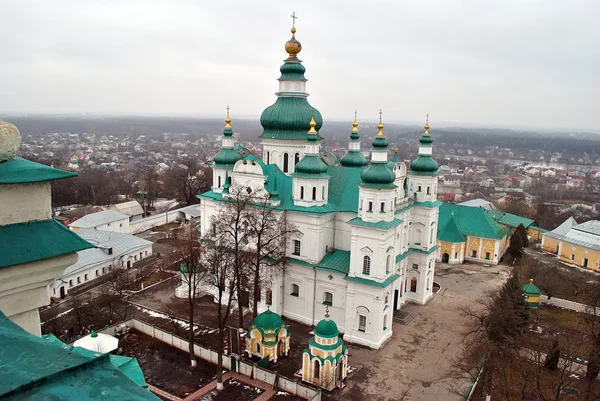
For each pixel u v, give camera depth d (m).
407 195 75.75
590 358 47.44
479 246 104.38
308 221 66.62
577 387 52.59
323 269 65.69
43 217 10.57
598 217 172.25
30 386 5.80
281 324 58.56
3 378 5.84
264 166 69.19
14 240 9.85
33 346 7.07
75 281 83.12
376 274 61.09
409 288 79.00
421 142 78.62
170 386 52.25
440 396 51.62
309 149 66.44
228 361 55.97
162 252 107.12
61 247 10.38
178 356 59.03
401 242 73.06
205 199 78.12
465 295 83.06
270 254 65.75
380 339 62.47
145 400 6.20
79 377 6.41
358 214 62.88
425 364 58.31
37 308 10.60
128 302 75.81
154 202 173.25
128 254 95.94
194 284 58.44
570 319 74.19
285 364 57.59
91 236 97.75
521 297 64.94
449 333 67.19
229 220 65.56
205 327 66.88
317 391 49.62
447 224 104.44
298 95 76.06
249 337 58.53
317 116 76.75
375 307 61.44
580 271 102.31
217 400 49.75
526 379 47.84
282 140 76.31
